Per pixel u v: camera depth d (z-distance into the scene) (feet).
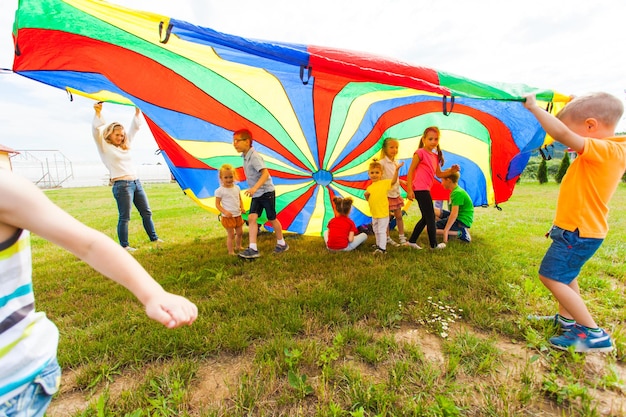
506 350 7.57
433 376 6.53
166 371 6.78
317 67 8.71
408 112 16.89
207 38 8.27
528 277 11.46
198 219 27.14
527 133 15.48
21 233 2.77
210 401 6.16
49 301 10.29
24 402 2.84
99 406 5.60
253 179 14.99
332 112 16.17
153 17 7.98
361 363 7.15
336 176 19.57
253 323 8.50
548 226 21.12
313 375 6.77
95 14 8.38
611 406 5.86
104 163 16.29
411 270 12.38
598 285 10.77
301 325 8.52
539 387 6.35
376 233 15.62
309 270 12.71
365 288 10.66
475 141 17.87
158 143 17.20
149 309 2.73
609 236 17.46
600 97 7.34
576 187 7.36
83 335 8.04
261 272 12.66
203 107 15.30
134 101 14.46
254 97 14.82
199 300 10.16
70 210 37.22
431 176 15.79
